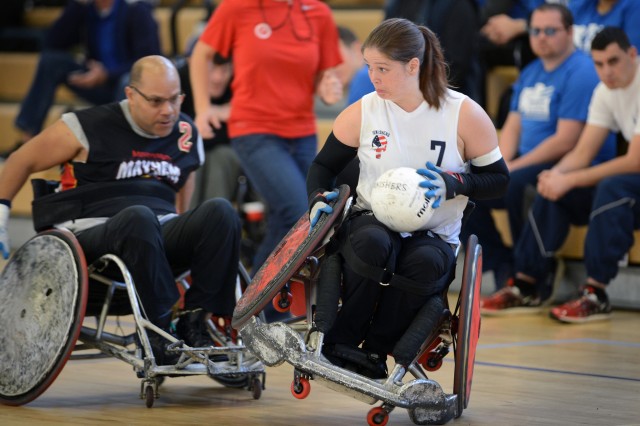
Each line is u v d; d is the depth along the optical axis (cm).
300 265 718
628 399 870
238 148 1246
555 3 1494
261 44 1217
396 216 723
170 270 832
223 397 866
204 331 857
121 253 820
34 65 2358
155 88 863
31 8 2528
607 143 1463
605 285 1393
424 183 723
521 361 1061
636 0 1519
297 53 1226
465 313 741
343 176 825
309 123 1264
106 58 2045
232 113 1248
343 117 771
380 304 743
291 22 1228
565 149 1459
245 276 889
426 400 723
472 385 922
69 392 875
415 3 1516
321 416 790
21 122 2041
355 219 755
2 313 830
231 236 852
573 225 1488
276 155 1222
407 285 724
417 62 736
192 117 1603
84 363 1015
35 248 830
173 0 2419
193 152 924
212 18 1243
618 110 1399
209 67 1256
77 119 873
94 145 871
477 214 1471
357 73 1510
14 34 2461
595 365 1042
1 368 822
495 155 760
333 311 723
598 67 1379
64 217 874
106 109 885
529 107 1512
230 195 1700
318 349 717
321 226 722
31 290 821
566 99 1462
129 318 1314
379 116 758
